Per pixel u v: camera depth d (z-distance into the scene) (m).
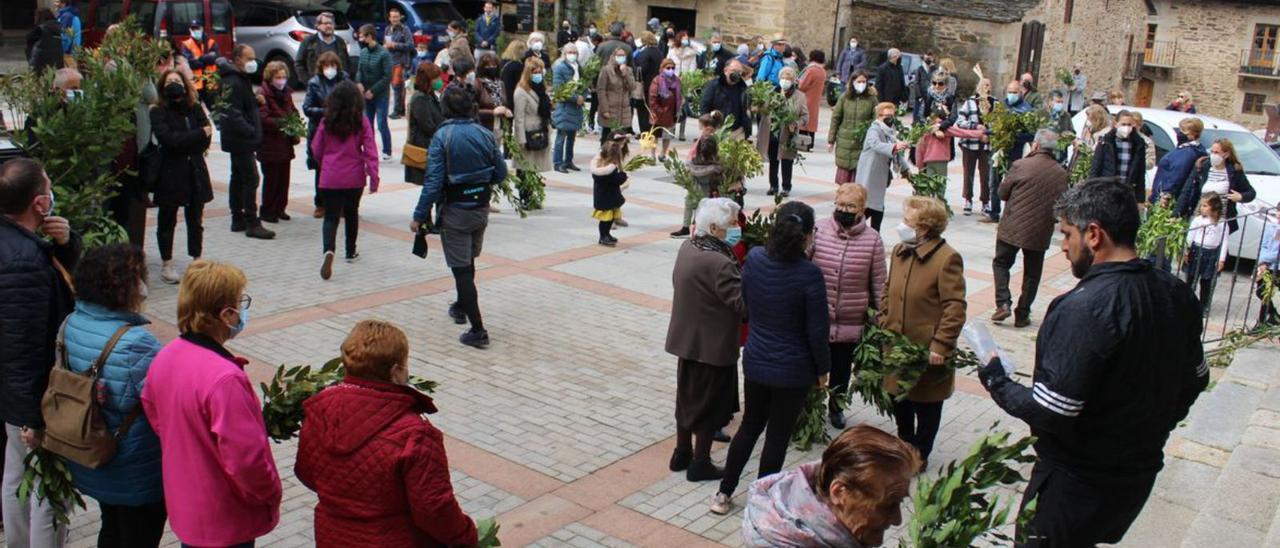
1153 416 3.60
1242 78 40.16
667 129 16.67
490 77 12.12
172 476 3.75
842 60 24.14
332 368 4.43
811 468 2.87
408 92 21.34
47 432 3.94
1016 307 9.44
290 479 5.89
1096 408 3.57
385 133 15.19
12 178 4.20
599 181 11.02
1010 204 9.22
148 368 3.87
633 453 6.44
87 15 21.17
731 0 26.83
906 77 26.39
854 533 2.71
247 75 10.45
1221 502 5.21
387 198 12.93
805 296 5.29
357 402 3.59
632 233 11.89
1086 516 3.68
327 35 15.67
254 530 3.85
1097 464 3.62
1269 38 39.47
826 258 6.34
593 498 5.85
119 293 3.91
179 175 8.92
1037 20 28.88
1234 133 14.58
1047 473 3.74
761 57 22.33
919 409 6.23
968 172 14.10
